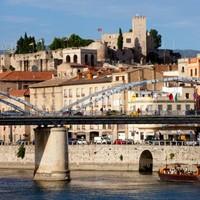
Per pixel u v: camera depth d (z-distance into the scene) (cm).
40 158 19900
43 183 19362
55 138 19662
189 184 19362
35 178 19950
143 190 18088
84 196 16988
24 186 18775
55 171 19688
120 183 19550
